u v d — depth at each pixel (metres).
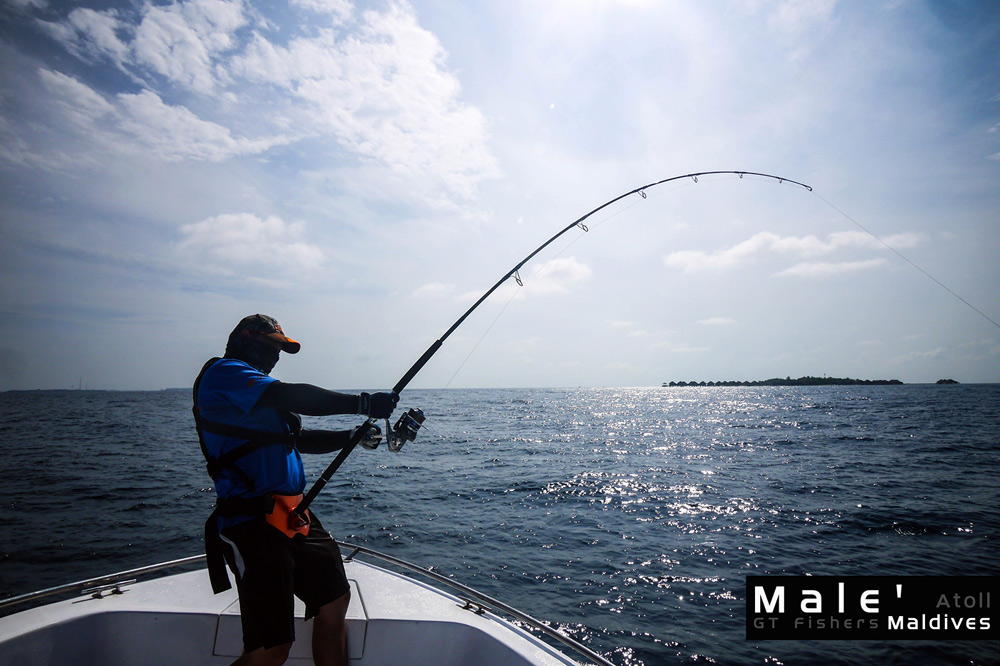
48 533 7.85
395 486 11.86
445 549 7.26
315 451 2.02
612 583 6.05
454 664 1.94
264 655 1.60
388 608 2.06
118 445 19.88
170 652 1.88
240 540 1.61
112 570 6.40
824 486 11.75
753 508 9.66
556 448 19.50
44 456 16.61
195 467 14.37
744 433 25.11
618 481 12.46
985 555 6.98
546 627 1.96
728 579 6.17
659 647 4.66
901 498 10.41
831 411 42.56
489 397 97.69
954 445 19.22
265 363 1.88
